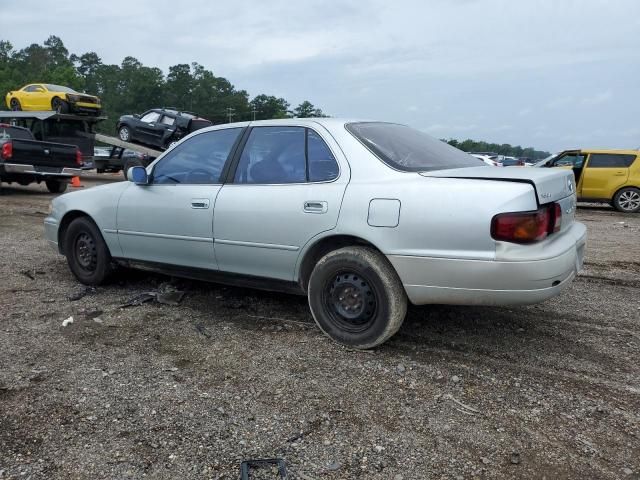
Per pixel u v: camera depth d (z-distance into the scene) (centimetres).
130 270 548
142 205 466
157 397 304
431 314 442
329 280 373
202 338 392
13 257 656
